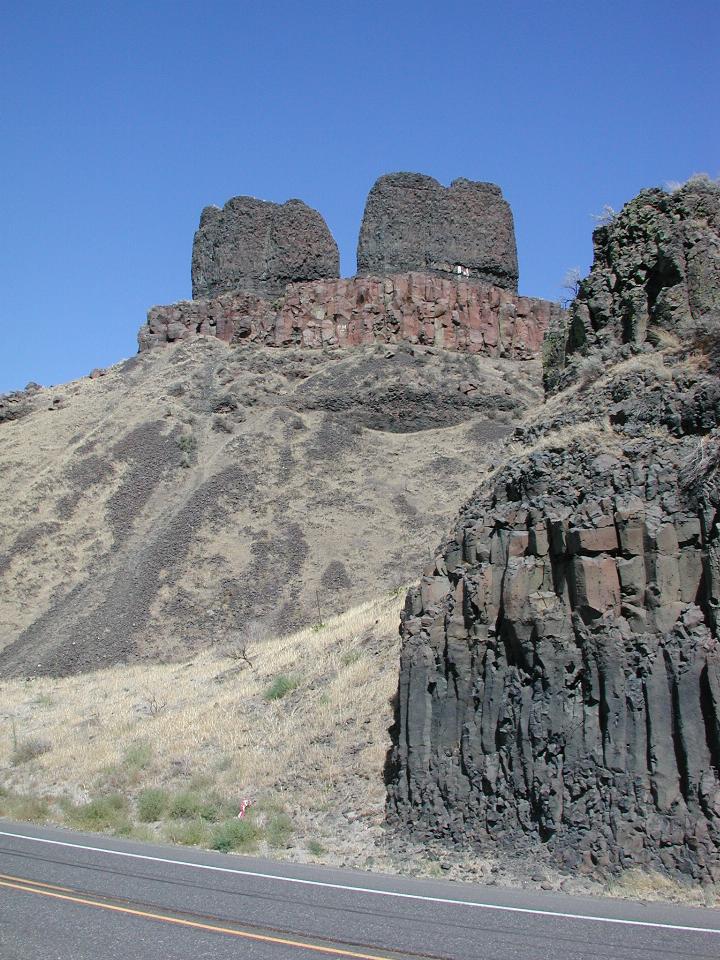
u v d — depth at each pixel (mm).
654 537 16297
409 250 94250
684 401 17906
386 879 15789
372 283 91750
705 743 15000
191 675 41219
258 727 27938
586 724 16109
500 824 16719
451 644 18641
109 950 11305
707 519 16016
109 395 88312
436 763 18422
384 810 19984
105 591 62031
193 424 81750
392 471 77125
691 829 14648
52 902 13617
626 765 15492
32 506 71562
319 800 21891
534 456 18969
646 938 11633
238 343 92312
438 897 14062
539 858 15711
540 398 88438
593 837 15281
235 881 15242
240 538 67500
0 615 60906
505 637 17922
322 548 67188
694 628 15555
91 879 15289
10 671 53781
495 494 19359
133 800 25312
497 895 14289
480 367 89750
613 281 21984
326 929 12102
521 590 17578
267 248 98125
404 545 68438
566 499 17781
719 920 12672
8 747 33938
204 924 12375
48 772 29609
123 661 54219
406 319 90625
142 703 36344
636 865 14805
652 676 15594
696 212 20859
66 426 84625
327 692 28438
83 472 75125
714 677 14984
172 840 20859
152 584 61844
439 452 79750
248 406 83938
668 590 16078
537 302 95500
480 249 96062
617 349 20953
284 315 92312
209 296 98562
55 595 62781
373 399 84125
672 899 13984
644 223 21656
